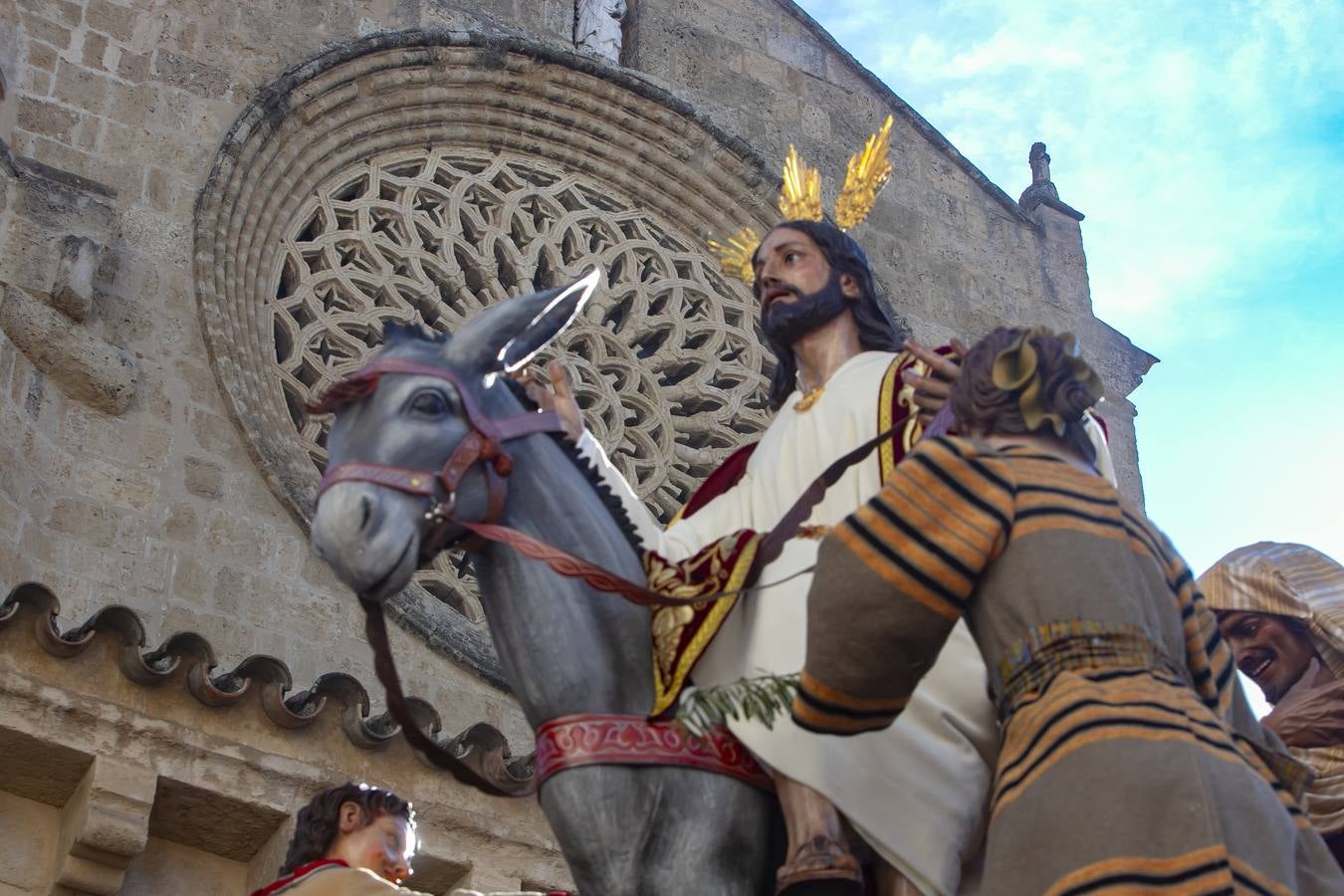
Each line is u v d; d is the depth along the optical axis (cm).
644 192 1866
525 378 562
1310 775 461
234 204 1580
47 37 1591
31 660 1117
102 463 1377
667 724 488
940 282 2009
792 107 2014
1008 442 467
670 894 473
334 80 1694
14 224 1430
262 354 1540
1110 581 431
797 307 588
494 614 514
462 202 1742
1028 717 422
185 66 1636
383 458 496
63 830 1126
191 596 1347
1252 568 620
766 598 515
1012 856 408
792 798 478
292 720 1176
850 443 548
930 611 435
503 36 1812
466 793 1212
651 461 1684
